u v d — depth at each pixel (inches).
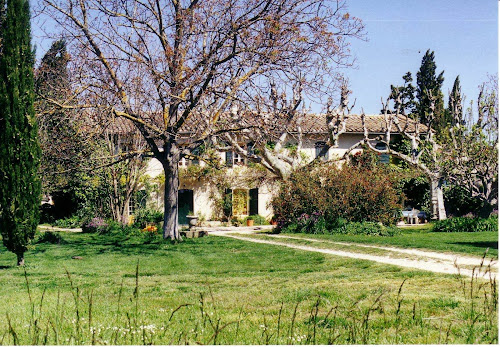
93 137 801.6
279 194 1003.9
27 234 580.1
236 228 1189.7
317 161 1013.8
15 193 567.5
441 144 1089.4
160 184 1280.8
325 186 932.0
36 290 437.7
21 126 565.0
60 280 494.6
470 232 881.5
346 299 347.6
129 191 1104.8
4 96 556.4
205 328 274.5
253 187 1323.8
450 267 468.1
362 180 910.4
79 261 640.4
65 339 248.2
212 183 1306.6
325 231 888.3
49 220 1284.4
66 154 810.2
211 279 483.5
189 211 1298.0
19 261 595.5
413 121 1398.9
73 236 946.1
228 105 803.4
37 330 239.1
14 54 561.9
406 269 464.1
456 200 1225.4
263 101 748.6
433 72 1796.3
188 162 1300.4
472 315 272.4
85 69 754.8
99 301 375.2
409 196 1286.9
